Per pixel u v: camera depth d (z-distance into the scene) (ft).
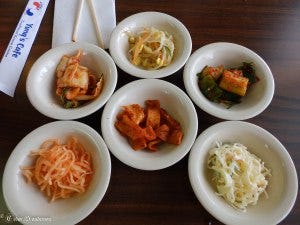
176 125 0.88
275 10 1.15
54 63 0.93
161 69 0.95
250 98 0.95
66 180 0.75
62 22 1.05
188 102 0.86
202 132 0.83
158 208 0.77
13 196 0.70
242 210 0.76
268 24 1.11
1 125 0.86
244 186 0.78
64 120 0.81
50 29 1.05
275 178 0.80
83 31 1.04
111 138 0.79
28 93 0.83
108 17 1.08
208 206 0.71
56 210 0.72
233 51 0.98
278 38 1.08
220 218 0.70
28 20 1.06
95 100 0.86
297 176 0.81
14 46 1.00
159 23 1.05
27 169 0.75
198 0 1.16
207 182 0.78
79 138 0.80
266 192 0.79
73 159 0.78
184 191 0.79
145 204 0.77
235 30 1.09
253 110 0.86
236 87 0.93
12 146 0.83
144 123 0.90
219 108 0.88
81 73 0.91
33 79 0.86
